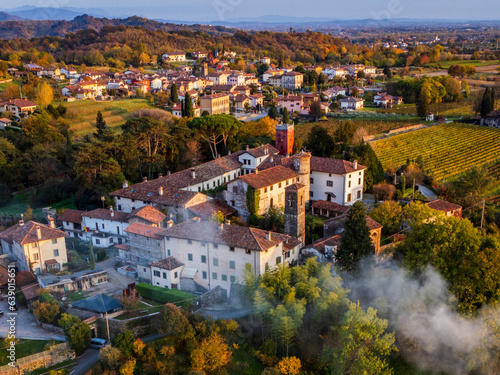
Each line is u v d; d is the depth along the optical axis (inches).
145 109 7647.6
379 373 2476.6
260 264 2923.2
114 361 2461.9
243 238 2997.0
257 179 3951.8
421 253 3070.9
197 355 2426.2
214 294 3043.8
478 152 6451.8
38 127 6028.5
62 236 3538.4
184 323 2623.0
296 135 7042.3
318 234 3860.7
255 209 3873.0
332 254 3213.6
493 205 4626.0
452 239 3006.9
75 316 2719.0
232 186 3978.8
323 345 2605.8
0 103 7421.3
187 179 4247.0
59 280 3191.4
